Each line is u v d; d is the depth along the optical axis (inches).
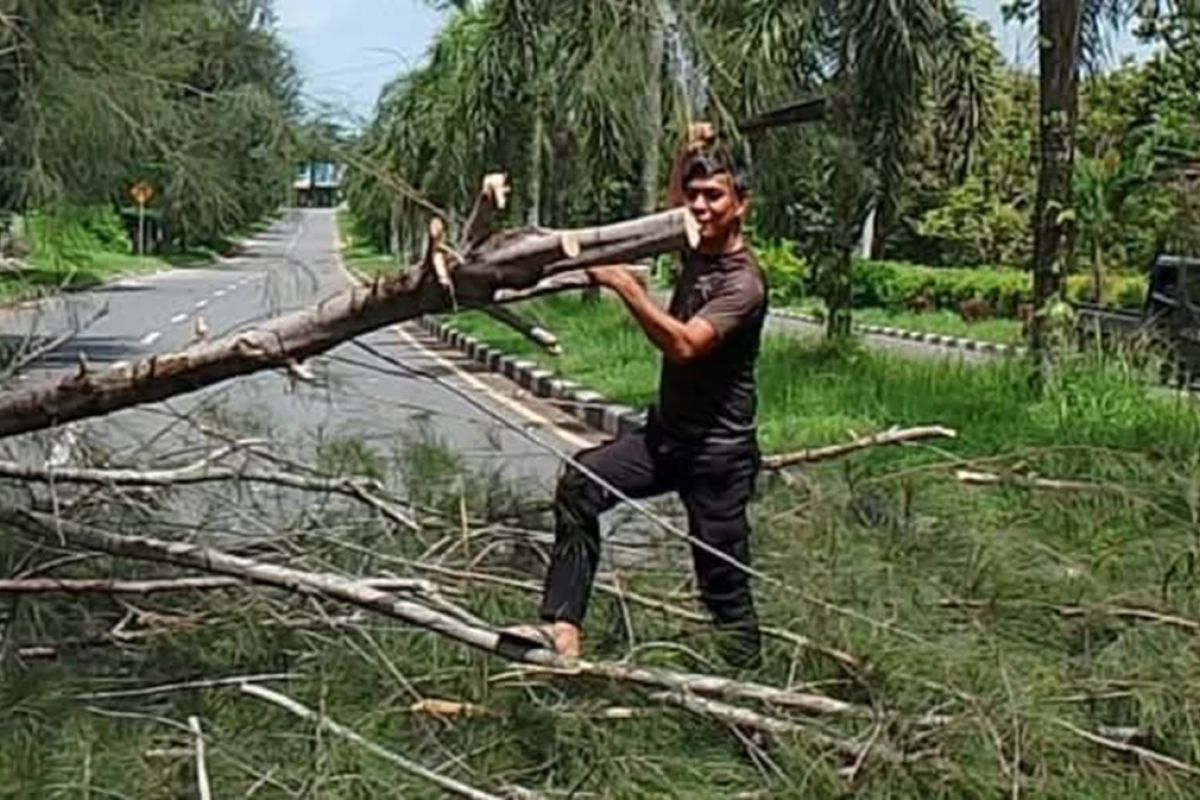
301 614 175.2
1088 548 196.1
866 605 172.4
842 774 146.3
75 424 192.4
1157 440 310.0
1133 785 148.8
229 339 163.9
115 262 367.9
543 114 676.7
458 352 712.4
